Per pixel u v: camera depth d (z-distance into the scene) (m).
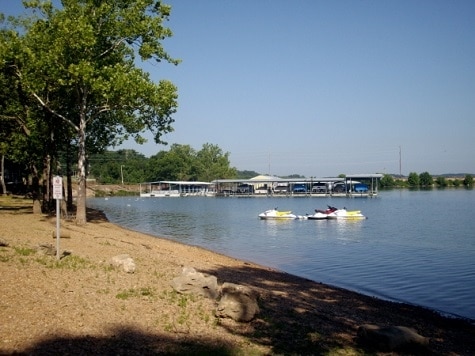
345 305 14.80
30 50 27.64
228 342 8.84
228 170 181.62
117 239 25.12
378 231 42.66
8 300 9.46
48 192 38.47
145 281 13.01
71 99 33.00
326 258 27.08
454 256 27.23
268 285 17.08
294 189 137.50
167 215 63.75
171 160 170.88
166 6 29.66
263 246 32.75
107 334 8.40
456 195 126.75
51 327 8.33
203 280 12.12
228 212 70.88
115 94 27.83
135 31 28.48
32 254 14.96
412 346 9.60
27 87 28.92
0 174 68.06
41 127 34.09
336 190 134.50
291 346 9.19
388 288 19.03
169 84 29.38
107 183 160.12
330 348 9.37
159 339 8.48
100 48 29.36
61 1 28.41
